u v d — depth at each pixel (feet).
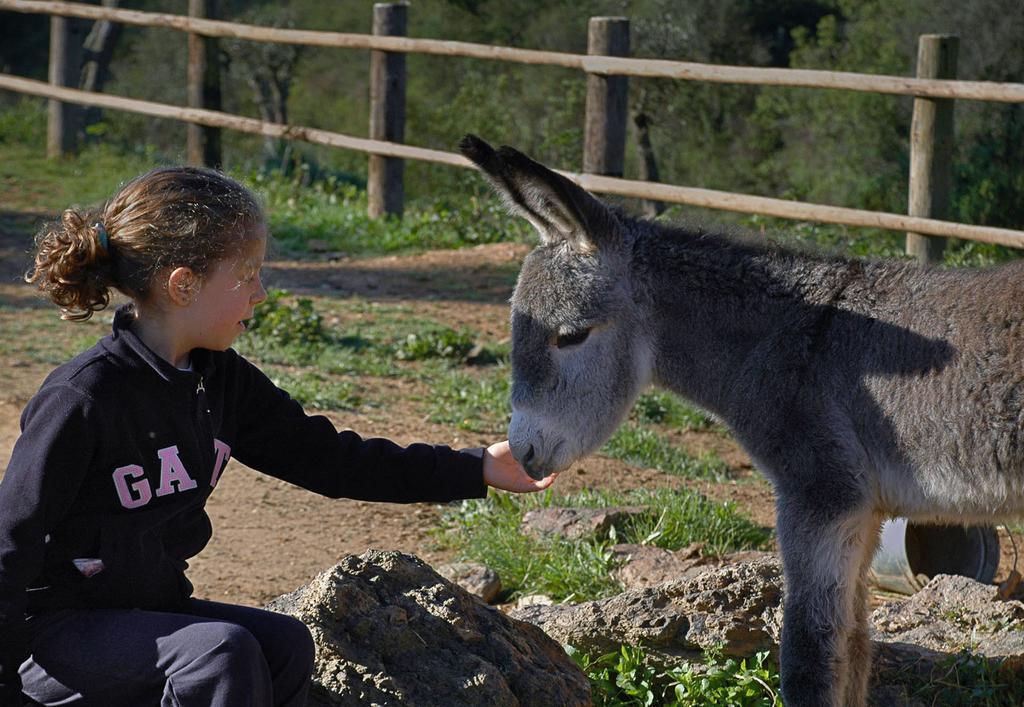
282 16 96.63
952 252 30.81
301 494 18.86
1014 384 10.48
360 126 96.37
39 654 8.19
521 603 14.83
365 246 36.96
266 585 15.58
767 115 68.64
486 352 26.40
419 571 11.32
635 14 74.90
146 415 8.23
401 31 38.73
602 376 12.07
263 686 8.05
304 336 26.53
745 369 11.82
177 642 7.97
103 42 60.59
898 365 11.06
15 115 56.54
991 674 12.23
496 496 18.15
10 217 38.58
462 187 63.82
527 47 81.97
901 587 15.40
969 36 53.57
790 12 75.77
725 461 21.26
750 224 37.63
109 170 46.62
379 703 9.91
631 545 16.35
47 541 8.16
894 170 56.39
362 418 21.99
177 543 8.81
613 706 11.70
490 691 10.19
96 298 8.36
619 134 33.30
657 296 12.28
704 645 12.20
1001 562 17.02
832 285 11.72
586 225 11.75
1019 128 48.52
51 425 7.86
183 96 94.79
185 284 8.30
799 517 11.25
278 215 39.96
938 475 10.93
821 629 10.96
